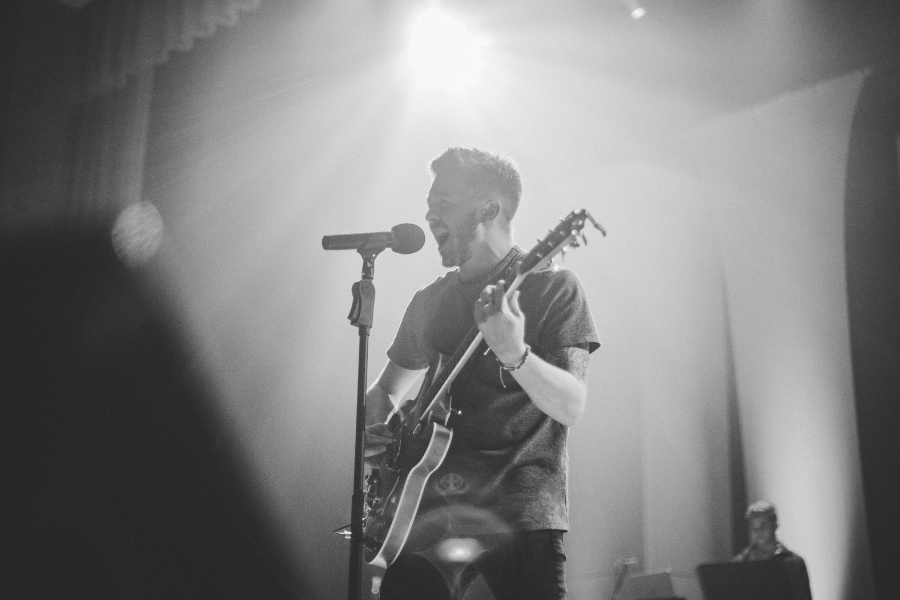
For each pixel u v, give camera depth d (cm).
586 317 212
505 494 202
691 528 562
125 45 463
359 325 230
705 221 581
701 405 573
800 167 530
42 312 481
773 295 545
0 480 464
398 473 220
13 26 490
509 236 232
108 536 464
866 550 487
